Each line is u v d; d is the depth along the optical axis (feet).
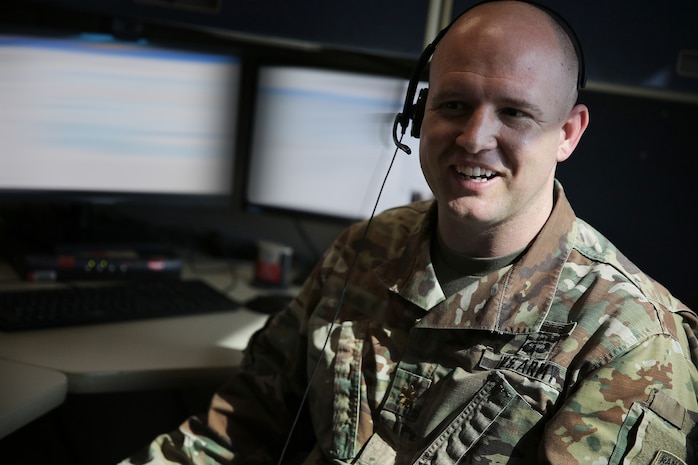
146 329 4.53
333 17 5.08
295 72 5.55
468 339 3.28
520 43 3.03
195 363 4.12
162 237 5.96
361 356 3.48
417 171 5.31
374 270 3.66
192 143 5.64
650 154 4.56
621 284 3.22
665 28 4.36
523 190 3.13
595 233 3.53
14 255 5.26
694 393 3.05
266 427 3.83
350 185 5.53
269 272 5.47
